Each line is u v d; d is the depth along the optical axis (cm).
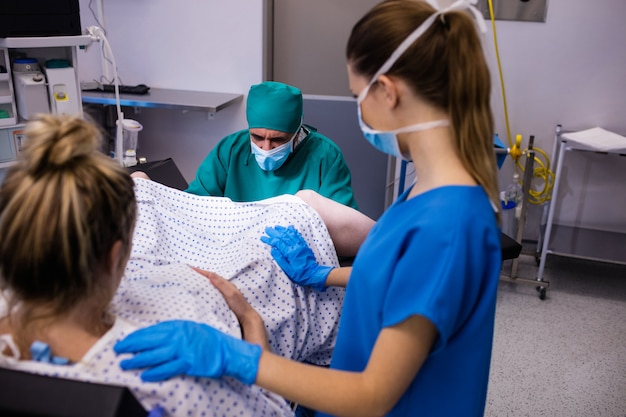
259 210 143
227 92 333
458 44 79
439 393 92
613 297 298
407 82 81
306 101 332
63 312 77
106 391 70
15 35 190
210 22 319
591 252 294
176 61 331
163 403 80
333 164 180
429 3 83
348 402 79
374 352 81
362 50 83
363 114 89
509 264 324
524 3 291
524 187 290
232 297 111
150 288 101
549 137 316
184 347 82
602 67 296
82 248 72
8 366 78
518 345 254
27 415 70
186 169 355
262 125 165
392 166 335
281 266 127
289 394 82
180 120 344
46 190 71
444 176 84
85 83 322
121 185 77
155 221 133
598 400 221
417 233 81
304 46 338
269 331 117
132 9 323
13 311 78
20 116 208
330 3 326
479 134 81
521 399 220
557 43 296
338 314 133
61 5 196
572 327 269
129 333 85
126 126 214
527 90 308
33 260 71
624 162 309
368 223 150
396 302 80
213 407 85
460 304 80
